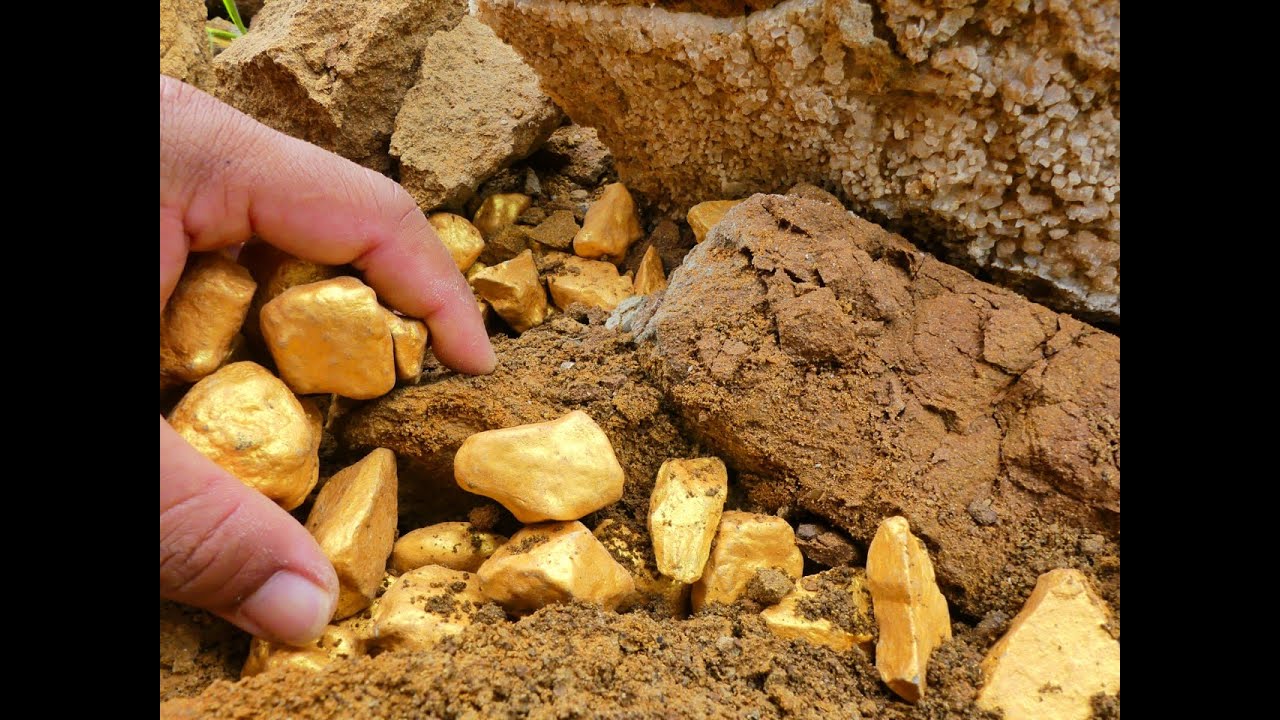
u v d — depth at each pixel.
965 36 0.26
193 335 0.24
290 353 0.25
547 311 0.33
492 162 0.34
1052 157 0.26
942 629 0.23
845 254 0.27
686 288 0.28
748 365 0.26
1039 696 0.22
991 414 0.25
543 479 0.24
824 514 0.25
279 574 0.22
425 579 0.24
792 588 0.24
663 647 0.23
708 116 0.30
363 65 0.33
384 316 0.25
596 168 0.38
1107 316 0.27
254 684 0.21
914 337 0.26
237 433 0.23
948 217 0.28
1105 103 0.25
